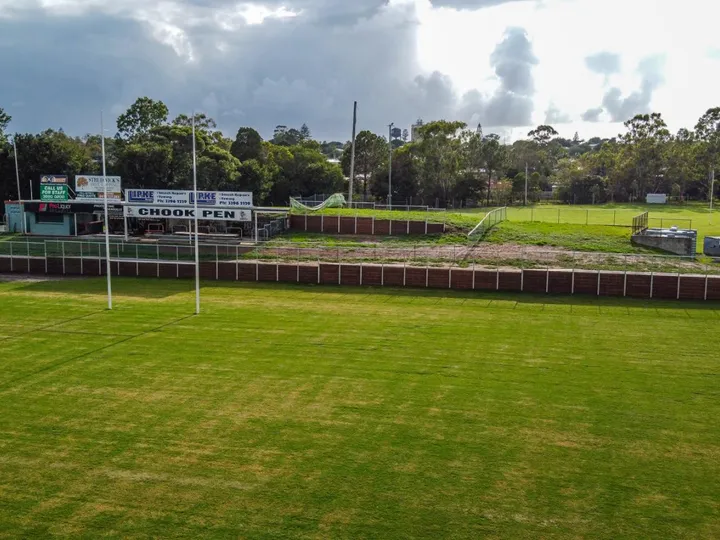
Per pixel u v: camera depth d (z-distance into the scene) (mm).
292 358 31016
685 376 28688
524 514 17734
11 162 92688
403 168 121250
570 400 25781
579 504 18250
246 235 68688
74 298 45375
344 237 66625
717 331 36250
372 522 17312
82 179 70625
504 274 47594
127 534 16734
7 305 42906
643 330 36469
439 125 122375
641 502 18375
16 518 17453
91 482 19328
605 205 126938
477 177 134375
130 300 44656
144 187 91875
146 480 19438
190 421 23609
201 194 64625
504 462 20641
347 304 43406
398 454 21094
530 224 70750
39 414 24281
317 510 17875
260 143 118500
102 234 71938
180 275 54031
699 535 16828
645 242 59938
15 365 29938
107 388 26938
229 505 18094
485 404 25328
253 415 24156
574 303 43750
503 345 33312
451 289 48531
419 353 31828
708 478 19734
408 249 58406
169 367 29656
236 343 33500
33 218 72312
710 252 58406
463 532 16891
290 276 51594
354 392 26516
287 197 114062
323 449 21422
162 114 112062
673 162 142625
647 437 22516
